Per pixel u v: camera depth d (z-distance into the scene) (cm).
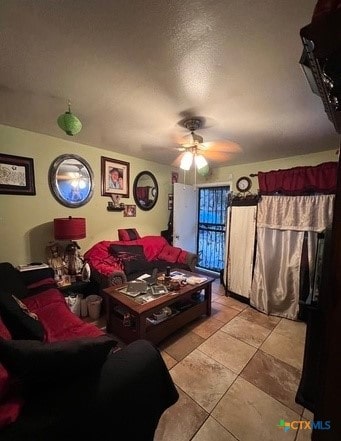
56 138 281
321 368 69
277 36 110
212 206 469
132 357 111
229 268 338
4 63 134
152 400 110
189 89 161
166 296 220
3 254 247
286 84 152
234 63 132
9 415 78
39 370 84
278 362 194
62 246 292
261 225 294
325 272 143
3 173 243
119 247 328
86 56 128
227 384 169
